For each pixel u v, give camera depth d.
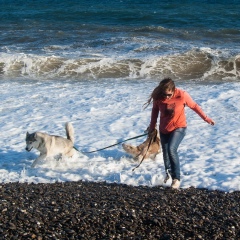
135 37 25.16
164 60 20.16
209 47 22.59
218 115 12.59
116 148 10.03
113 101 14.24
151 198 7.14
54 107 13.70
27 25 29.86
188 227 6.29
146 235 6.14
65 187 7.76
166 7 36.38
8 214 6.52
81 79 18.25
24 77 18.67
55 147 9.03
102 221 6.39
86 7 36.91
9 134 11.27
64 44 24.19
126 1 40.41
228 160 9.11
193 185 7.89
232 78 18.77
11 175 8.65
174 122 7.58
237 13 32.72
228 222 6.39
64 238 6.04
